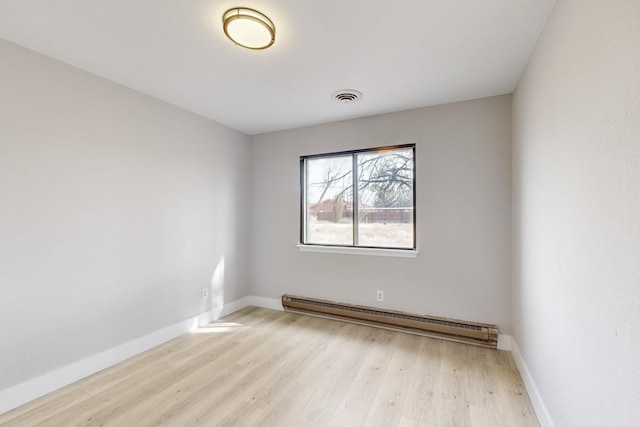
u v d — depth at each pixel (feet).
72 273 6.86
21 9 4.98
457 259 9.05
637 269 2.72
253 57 6.57
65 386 6.66
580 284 3.95
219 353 8.29
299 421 5.57
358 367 7.50
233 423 5.50
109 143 7.59
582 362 3.88
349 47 6.17
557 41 4.73
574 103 4.09
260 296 12.51
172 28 5.54
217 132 11.00
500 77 7.46
